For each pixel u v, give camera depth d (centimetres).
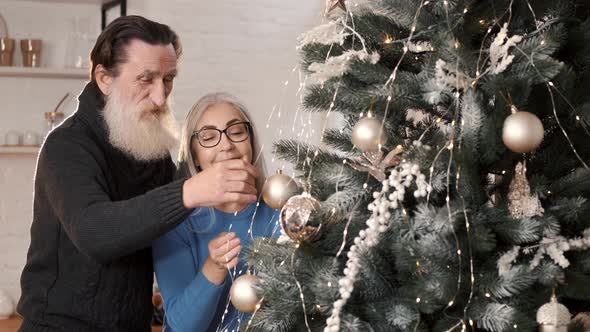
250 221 175
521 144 106
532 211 111
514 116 107
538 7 117
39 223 179
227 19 370
